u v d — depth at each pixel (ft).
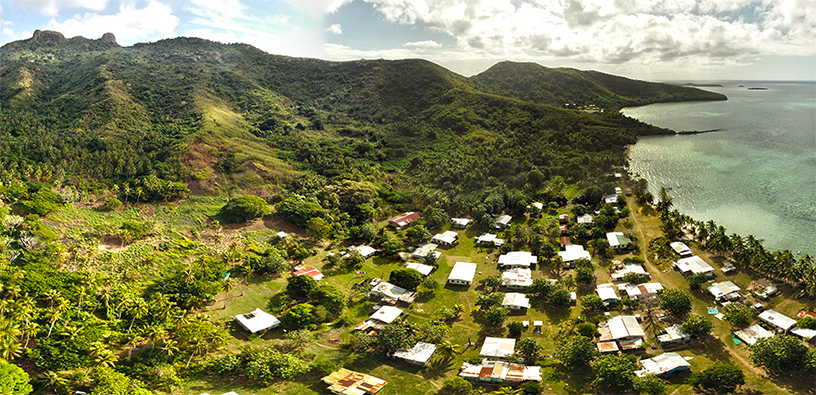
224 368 300.61
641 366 303.07
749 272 409.69
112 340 314.76
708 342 328.49
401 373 312.50
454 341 352.69
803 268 374.02
